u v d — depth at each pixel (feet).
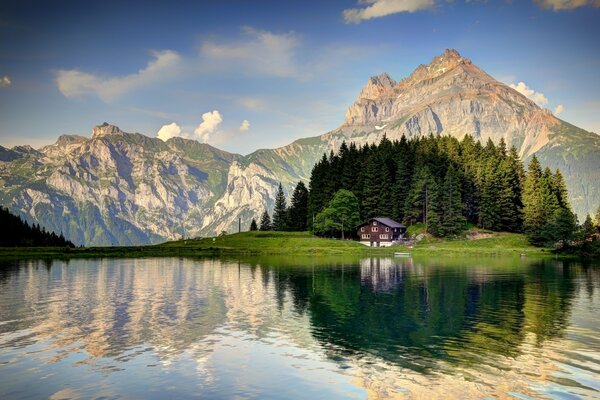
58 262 394.32
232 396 93.61
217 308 178.40
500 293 212.02
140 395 94.27
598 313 166.71
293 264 364.17
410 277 273.54
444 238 569.64
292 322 153.79
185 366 110.52
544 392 93.45
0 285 244.42
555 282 248.73
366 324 150.41
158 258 434.71
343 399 91.50
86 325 150.00
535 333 137.59
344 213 593.42
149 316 163.84
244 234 631.15
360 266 345.72
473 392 93.61
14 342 130.52
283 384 99.09
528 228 565.53
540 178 609.42
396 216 631.56
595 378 100.58
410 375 103.19
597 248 445.78
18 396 94.02
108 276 284.20
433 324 149.89
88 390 96.84
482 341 129.59
